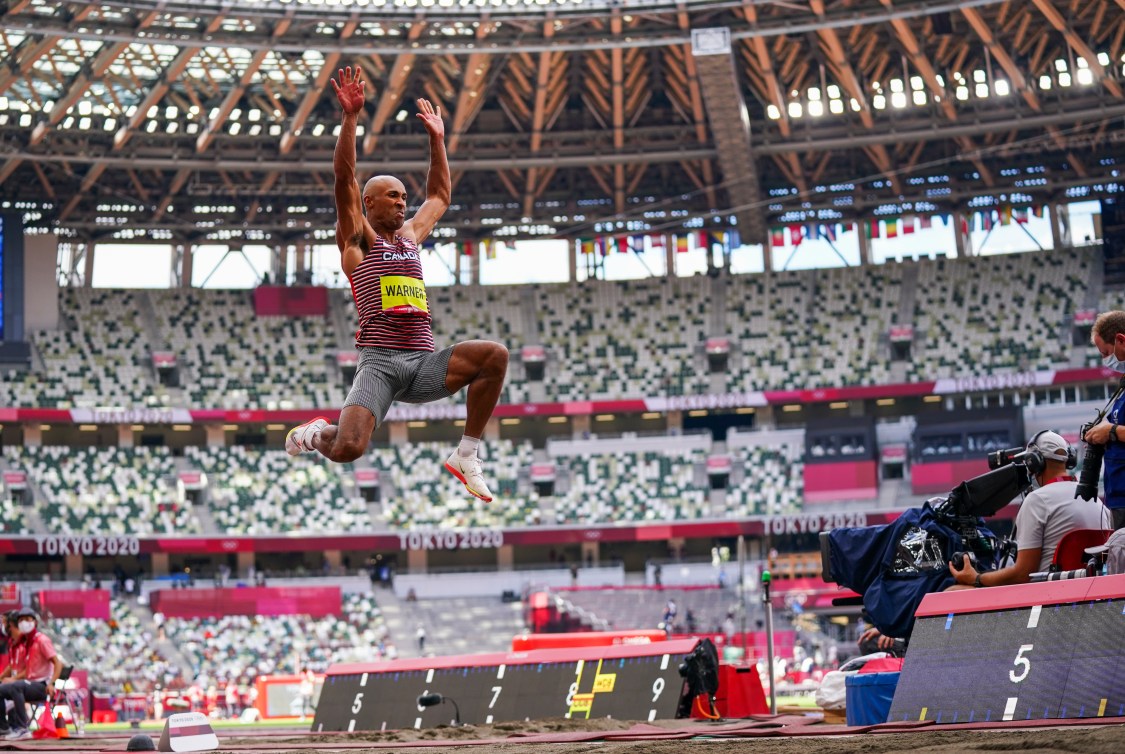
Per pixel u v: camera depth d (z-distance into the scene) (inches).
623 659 520.1
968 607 315.3
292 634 1953.7
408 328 282.0
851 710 385.1
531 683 540.1
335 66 1782.7
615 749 286.7
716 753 259.9
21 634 651.5
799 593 1941.4
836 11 1674.5
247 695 1637.6
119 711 1493.6
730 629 1793.8
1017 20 1769.2
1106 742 214.2
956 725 293.1
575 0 1656.0
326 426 279.1
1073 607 292.5
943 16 1728.6
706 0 1658.5
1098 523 355.3
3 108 1898.4
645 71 1947.6
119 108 1860.2
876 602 414.0
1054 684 288.0
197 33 1670.8
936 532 407.5
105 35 1622.8
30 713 638.5
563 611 1931.6
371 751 328.2
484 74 1883.6
